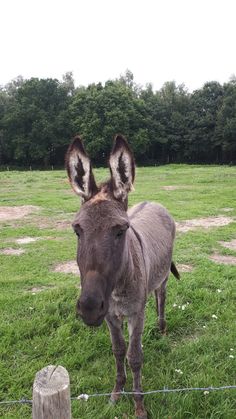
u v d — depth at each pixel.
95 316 1.04
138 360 1.50
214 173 11.14
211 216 5.12
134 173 1.23
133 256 1.45
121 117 19.70
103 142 19.42
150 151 22.39
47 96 21.17
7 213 5.61
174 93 23.75
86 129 19.64
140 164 21.53
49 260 3.45
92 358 1.88
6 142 20.88
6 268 3.25
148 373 1.73
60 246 3.88
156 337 2.06
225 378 1.66
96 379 1.68
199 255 3.40
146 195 6.89
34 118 20.38
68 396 0.90
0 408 1.54
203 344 1.92
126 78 27.19
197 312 2.27
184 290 2.56
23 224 4.91
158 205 2.24
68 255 3.58
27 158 21.19
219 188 7.80
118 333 1.54
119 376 1.60
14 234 4.36
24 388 1.66
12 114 20.25
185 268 3.11
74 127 20.39
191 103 22.84
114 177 1.22
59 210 5.75
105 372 1.75
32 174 12.36
